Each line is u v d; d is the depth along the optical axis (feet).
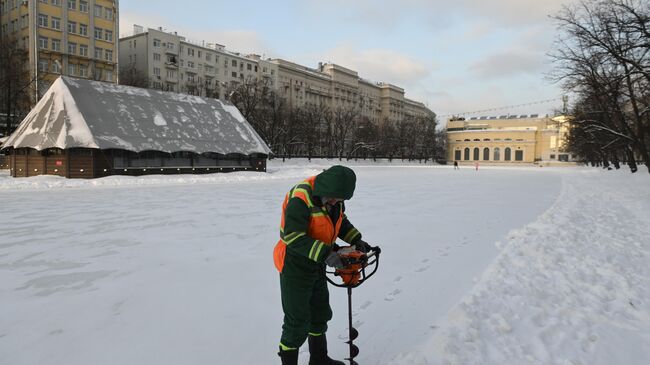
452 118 391.45
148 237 25.44
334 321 12.63
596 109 94.79
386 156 291.17
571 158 307.99
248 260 19.95
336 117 259.19
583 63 70.28
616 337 11.34
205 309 13.62
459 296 14.75
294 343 8.95
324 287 9.66
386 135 288.92
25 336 11.63
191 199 47.67
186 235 26.12
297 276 8.88
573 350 10.55
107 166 82.28
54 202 44.14
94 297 14.78
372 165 237.66
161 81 220.64
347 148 274.77
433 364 9.72
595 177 104.12
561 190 65.77
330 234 8.87
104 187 65.41
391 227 29.55
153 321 12.64
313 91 317.83
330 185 8.36
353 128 269.85
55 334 11.76
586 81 72.49
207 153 100.17
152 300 14.44
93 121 83.30
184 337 11.53
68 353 10.62
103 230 27.78
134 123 89.86
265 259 20.17
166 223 30.66
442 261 19.81
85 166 80.02
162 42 222.07
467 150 347.56
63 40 170.19
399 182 84.74
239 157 107.96
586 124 99.04
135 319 12.80
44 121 80.89
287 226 8.55
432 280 16.71
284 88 296.71
